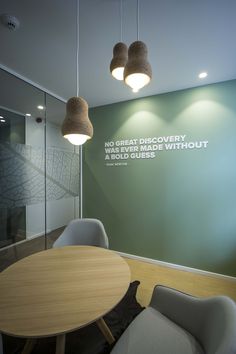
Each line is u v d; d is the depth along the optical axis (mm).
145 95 2840
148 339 980
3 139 2270
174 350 923
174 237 2729
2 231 2307
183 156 2645
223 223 2449
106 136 3189
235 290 2213
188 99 2598
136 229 2982
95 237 2178
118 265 1395
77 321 865
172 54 1901
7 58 1992
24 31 1617
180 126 2648
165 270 2660
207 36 1668
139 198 2953
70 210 3217
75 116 1093
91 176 3338
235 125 2357
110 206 3178
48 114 2803
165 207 2777
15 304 970
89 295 1045
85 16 1479
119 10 1431
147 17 1486
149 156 2861
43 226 2787
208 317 968
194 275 2535
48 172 2846
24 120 2490
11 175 2365
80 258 1512
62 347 995
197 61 2016
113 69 1132
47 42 1753
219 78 2348
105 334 1274
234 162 2377
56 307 950
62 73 2283
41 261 1457
